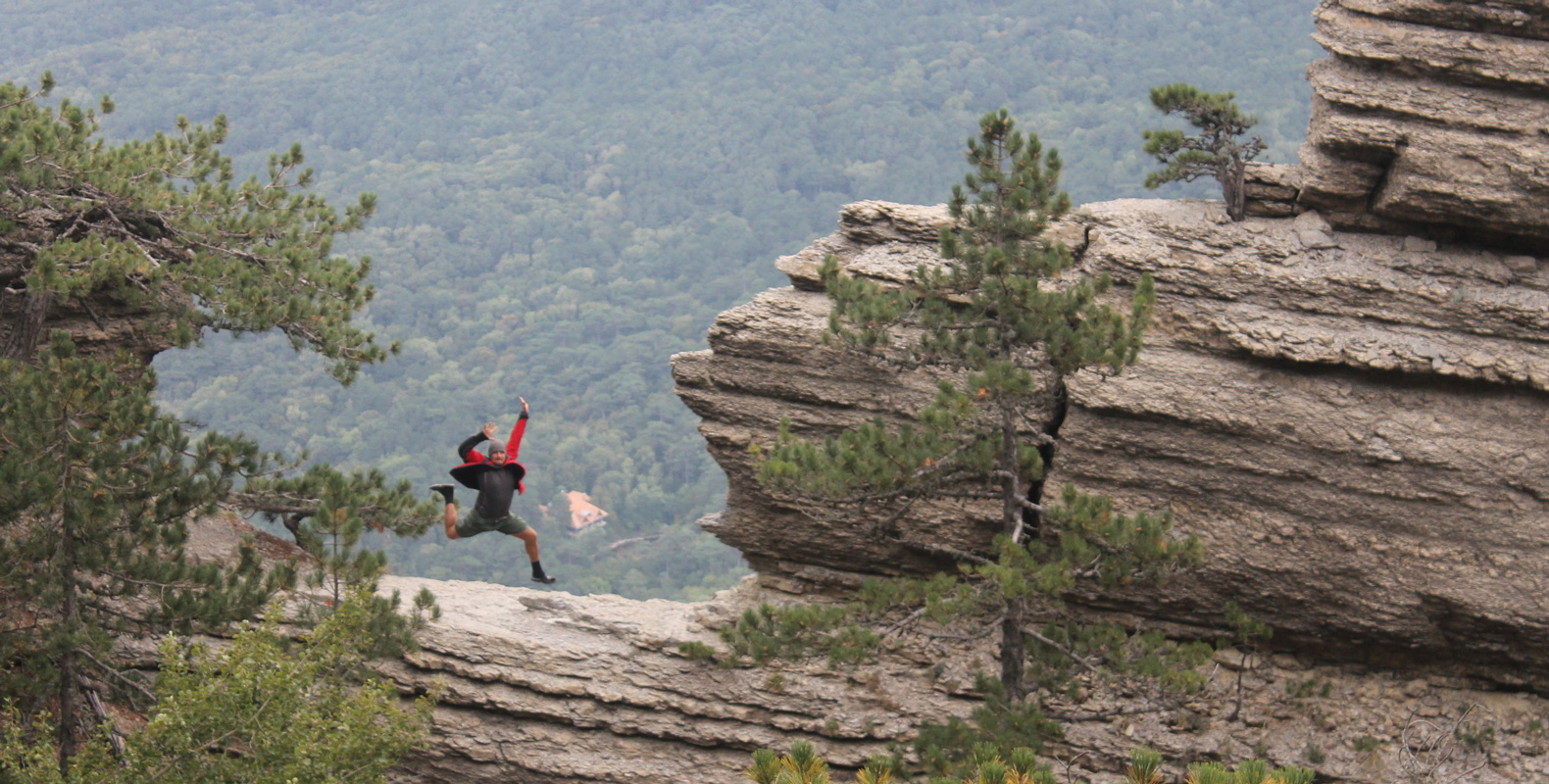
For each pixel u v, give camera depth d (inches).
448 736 1307.8
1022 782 726.5
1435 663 1304.1
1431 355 1237.1
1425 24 1294.3
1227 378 1274.6
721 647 1352.1
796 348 1371.8
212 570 1081.4
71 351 1109.7
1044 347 1101.7
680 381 1409.9
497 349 7514.8
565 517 5615.2
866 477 1097.4
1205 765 698.2
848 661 1107.3
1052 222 1370.6
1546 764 1229.1
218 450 1163.9
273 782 898.1
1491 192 1244.5
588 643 1363.2
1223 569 1284.4
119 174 1336.1
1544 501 1213.7
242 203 1445.6
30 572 1047.0
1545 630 1212.5
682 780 1295.5
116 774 891.4
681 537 5526.6
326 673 1030.4
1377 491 1243.2
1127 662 1122.7
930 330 1199.6
